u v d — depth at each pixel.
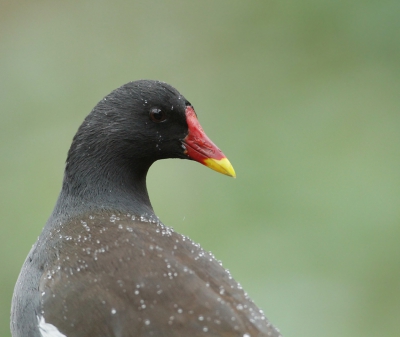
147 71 18.86
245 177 16.66
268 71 18.36
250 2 19.06
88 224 8.34
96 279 7.47
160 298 7.22
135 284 7.32
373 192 15.97
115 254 7.66
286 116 17.62
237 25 19.00
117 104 8.90
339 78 17.95
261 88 18.19
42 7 19.80
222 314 7.11
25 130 18.00
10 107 18.56
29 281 8.08
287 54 18.52
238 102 18.14
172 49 19.09
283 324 14.23
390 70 17.83
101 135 8.84
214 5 19.31
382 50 18.03
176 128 9.04
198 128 9.08
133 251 7.68
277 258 15.20
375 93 17.62
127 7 19.70
